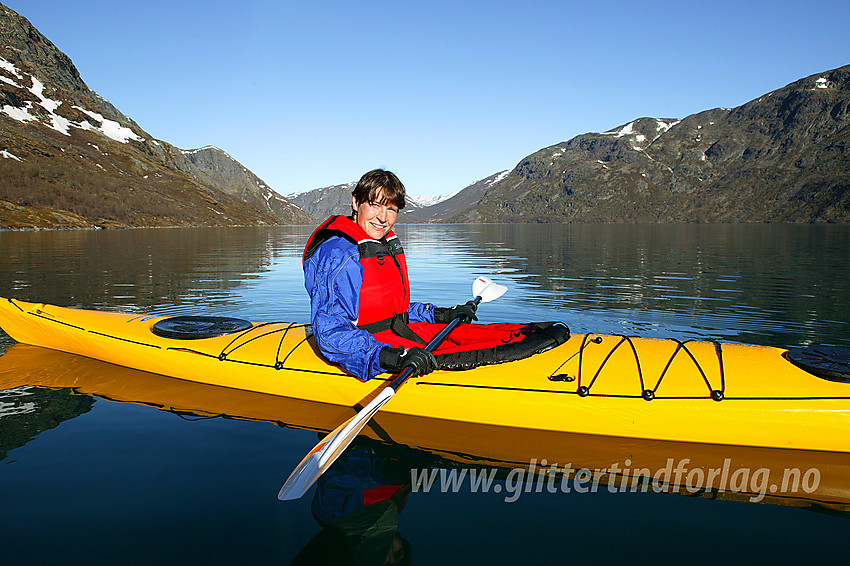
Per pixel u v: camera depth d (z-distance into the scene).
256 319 6.62
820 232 39.78
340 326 2.90
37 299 8.12
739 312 7.20
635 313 7.17
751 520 2.16
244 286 9.77
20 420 3.19
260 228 78.62
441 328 3.58
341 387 3.35
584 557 1.90
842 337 5.75
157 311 7.17
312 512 2.20
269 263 14.92
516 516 2.18
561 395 3.02
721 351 3.19
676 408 2.86
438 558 1.89
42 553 1.90
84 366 4.23
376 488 2.42
